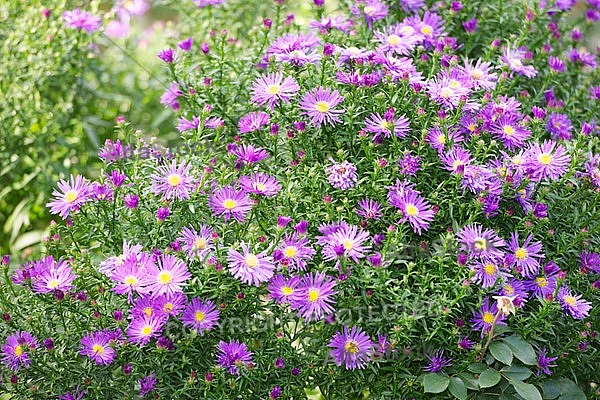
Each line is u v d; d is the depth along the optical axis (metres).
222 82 1.06
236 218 0.93
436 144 0.95
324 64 0.97
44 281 0.93
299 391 0.94
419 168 0.95
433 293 0.93
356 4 1.07
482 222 0.95
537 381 0.95
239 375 0.91
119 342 0.91
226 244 0.93
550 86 1.09
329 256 0.91
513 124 0.97
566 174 0.96
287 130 0.98
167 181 0.94
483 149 0.98
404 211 0.92
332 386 0.94
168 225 0.94
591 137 1.05
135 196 0.92
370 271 0.91
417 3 1.08
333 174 0.93
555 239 0.97
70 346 0.93
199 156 0.98
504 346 0.92
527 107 1.05
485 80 1.00
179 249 0.91
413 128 0.97
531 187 0.96
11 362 0.92
